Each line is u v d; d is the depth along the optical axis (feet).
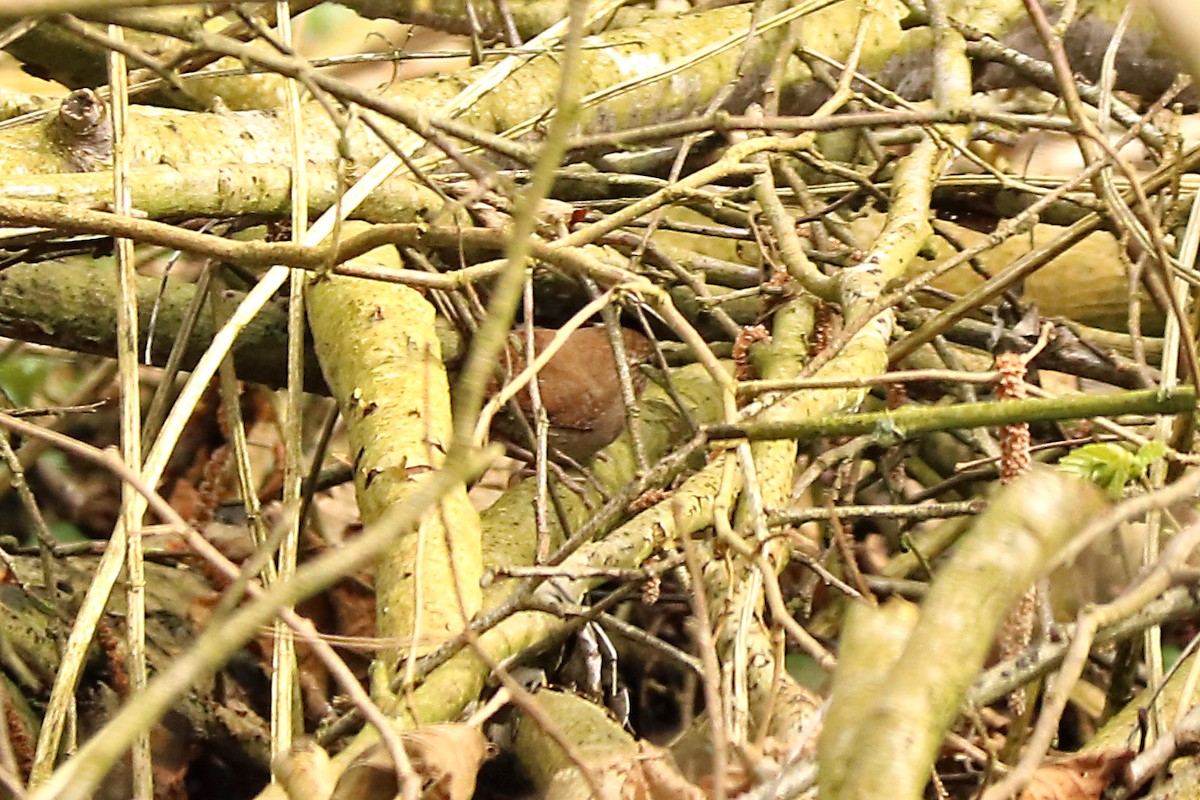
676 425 6.88
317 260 5.71
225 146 6.42
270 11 7.02
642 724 6.74
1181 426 6.04
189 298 7.03
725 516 5.59
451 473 4.92
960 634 4.82
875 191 6.74
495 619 5.74
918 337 6.34
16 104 6.73
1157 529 5.94
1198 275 6.17
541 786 5.93
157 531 5.63
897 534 7.05
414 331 6.32
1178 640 6.65
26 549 6.95
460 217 6.12
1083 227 6.26
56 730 5.68
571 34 4.98
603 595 6.68
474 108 6.82
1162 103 6.37
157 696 4.79
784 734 5.63
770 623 6.28
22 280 6.90
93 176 6.08
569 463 6.52
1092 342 7.00
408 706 5.57
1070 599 6.27
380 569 5.89
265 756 6.72
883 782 4.77
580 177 6.71
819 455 6.77
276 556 6.14
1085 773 5.54
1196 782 5.50
